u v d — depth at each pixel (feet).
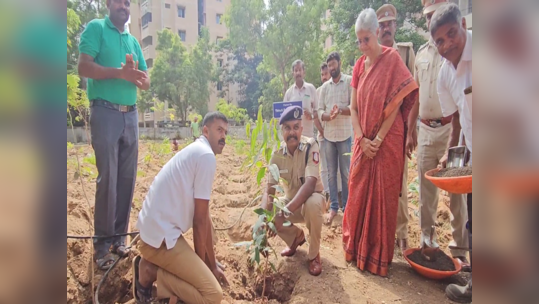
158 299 8.07
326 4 63.05
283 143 10.42
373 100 9.79
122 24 10.26
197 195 7.70
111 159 9.75
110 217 9.91
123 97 10.00
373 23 9.61
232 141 43.62
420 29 51.96
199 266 7.57
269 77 94.22
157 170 24.16
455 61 8.11
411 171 21.48
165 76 78.23
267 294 9.78
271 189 10.18
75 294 8.79
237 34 68.80
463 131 8.26
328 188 16.03
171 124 75.72
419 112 11.64
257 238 8.30
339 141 14.88
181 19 102.01
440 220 14.06
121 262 10.07
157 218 7.48
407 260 10.13
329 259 10.52
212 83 98.68
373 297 8.61
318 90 17.69
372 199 9.93
